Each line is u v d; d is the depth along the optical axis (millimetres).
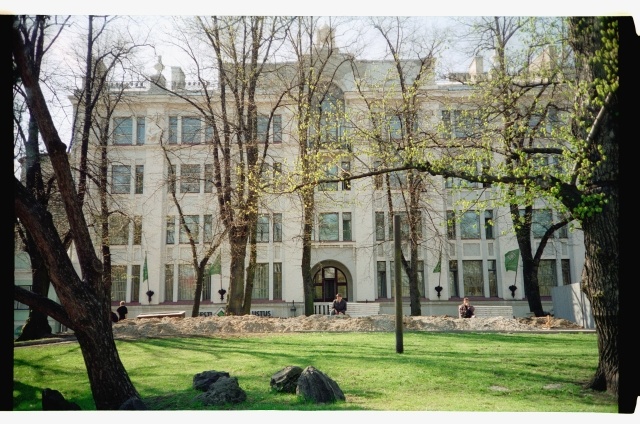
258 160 27062
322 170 18078
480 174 13203
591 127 11422
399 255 15852
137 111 41250
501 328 21734
